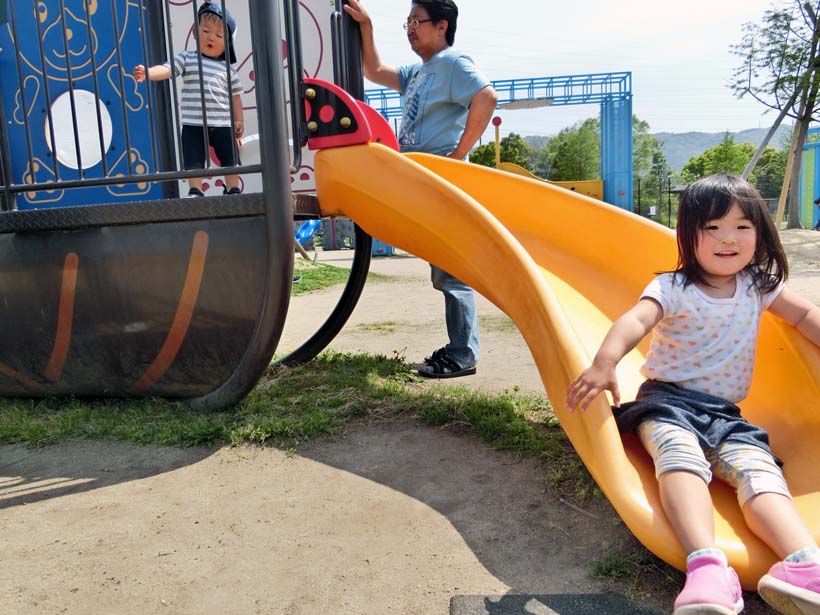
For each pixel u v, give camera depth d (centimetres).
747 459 158
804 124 1681
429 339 479
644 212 4775
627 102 2064
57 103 414
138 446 263
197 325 278
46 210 286
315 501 211
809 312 191
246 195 260
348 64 375
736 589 136
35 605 161
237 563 176
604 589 157
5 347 304
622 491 160
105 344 292
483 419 268
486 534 186
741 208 180
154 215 272
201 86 271
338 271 1123
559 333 196
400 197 267
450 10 360
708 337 183
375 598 158
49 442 272
